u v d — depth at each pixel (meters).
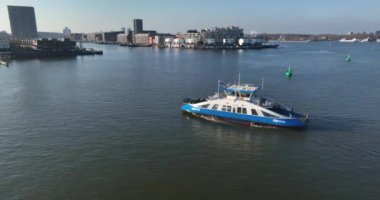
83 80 120.19
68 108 74.56
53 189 37.50
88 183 38.84
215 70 150.75
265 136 55.84
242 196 36.44
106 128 59.34
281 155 47.66
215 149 49.88
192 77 126.69
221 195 36.59
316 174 41.59
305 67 163.38
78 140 52.97
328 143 52.34
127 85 107.81
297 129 58.91
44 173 41.22
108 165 43.66
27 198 35.66
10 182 38.94
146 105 77.62
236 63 188.00
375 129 58.91
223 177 40.75
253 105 60.62
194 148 50.16
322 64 180.25
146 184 38.78
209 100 66.06
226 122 63.53
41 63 196.25
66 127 59.91
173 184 38.88
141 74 137.50
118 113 69.94
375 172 42.06
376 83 109.06
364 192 37.25
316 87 102.06
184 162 44.91
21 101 82.50
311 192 37.31
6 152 47.88
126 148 49.66
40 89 100.44
